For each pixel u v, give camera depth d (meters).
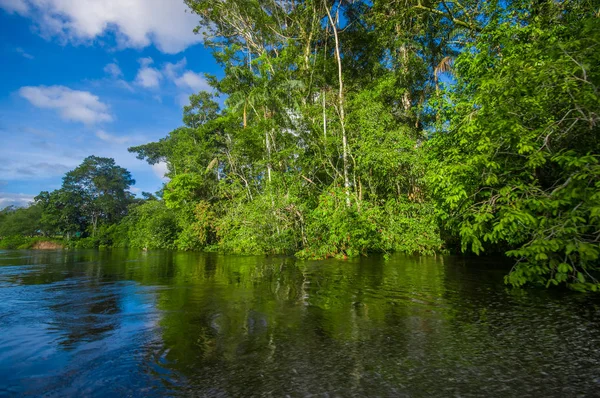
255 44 21.22
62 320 4.20
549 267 5.41
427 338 3.29
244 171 24.17
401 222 13.81
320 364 2.70
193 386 2.37
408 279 6.95
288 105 18.08
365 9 18.52
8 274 9.68
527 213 5.39
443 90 11.46
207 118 34.44
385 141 13.93
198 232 23.48
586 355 2.81
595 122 5.40
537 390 2.24
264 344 3.18
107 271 10.22
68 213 50.28
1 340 3.44
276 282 6.91
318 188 17.62
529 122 6.42
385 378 2.44
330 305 4.72
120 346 3.20
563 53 5.79
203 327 3.76
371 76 19.55
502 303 4.66
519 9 9.62
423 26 16.33
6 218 63.12
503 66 6.95
